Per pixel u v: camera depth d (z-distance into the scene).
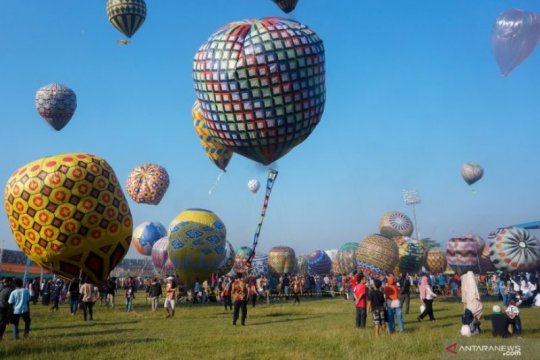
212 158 31.59
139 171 50.97
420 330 14.41
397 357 10.38
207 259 31.84
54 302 25.16
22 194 20.41
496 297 32.09
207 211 33.72
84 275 21.61
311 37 20.03
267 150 21.12
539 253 32.19
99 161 21.55
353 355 10.45
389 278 14.20
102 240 21.16
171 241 32.19
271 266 53.16
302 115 20.19
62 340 13.00
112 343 12.55
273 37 19.44
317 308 24.80
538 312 20.27
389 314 13.78
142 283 55.22
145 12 34.50
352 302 30.78
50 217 20.31
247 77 19.42
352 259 52.97
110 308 25.33
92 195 20.75
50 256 20.80
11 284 13.55
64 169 20.52
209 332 15.35
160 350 11.55
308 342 12.36
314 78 19.98
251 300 28.16
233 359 10.39
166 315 21.28
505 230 33.16
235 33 19.95
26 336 13.89
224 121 20.50
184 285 32.78
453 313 20.44
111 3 34.00
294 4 24.83
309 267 58.62
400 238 44.25
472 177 44.19
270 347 11.81
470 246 38.53
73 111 36.31
